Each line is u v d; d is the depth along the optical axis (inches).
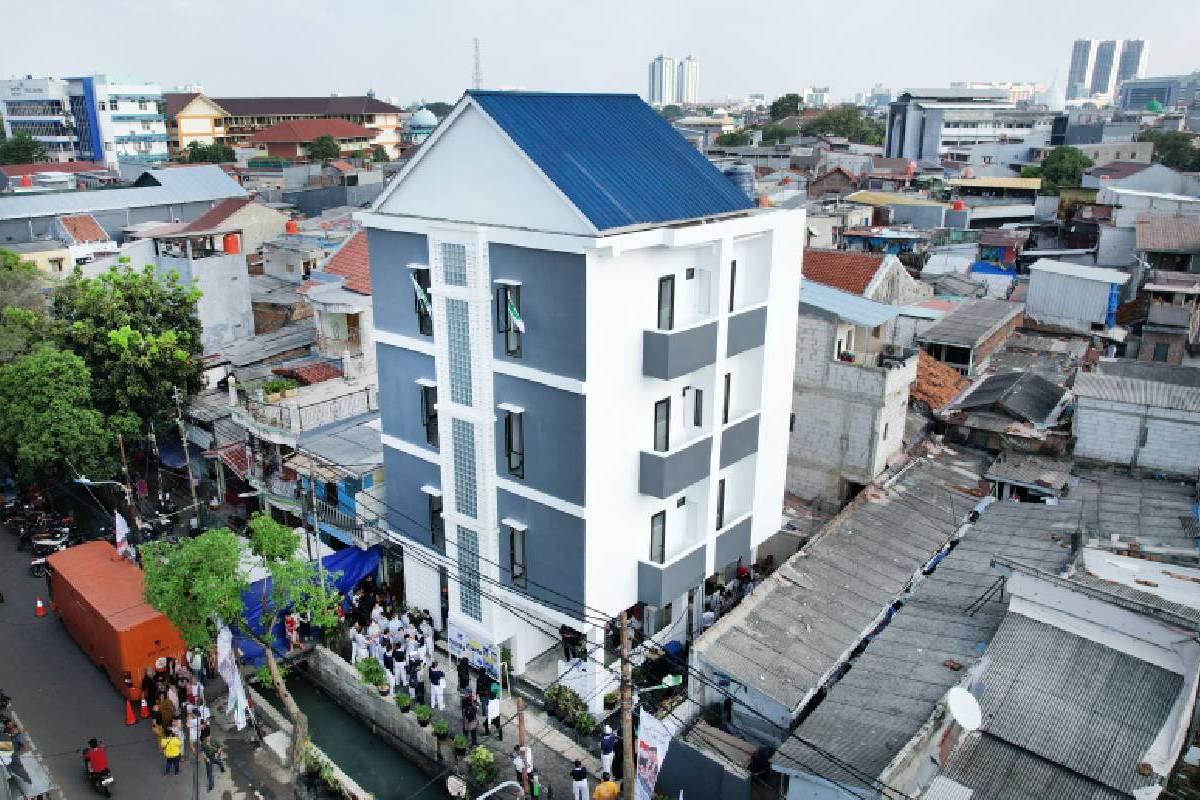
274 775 1022.4
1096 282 2219.5
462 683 1109.1
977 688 904.9
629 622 1124.5
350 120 7081.7
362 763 1077.8
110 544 1375.5
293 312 2167.8
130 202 3038.9
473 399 1068.5
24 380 1435.8
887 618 1165.7
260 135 6082.7
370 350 1659.7
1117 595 914.1
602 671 1068.5
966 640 1013.8
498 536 1113.4
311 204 3710.6
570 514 1016.9
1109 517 1274.6
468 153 1011.3
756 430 1188.5
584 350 943.7
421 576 1254.3
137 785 999.6
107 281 1680.6
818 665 1035.9
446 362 1085.1
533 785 924.6
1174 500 1327.5
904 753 794.2
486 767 973.8
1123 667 884.6
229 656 1016.2
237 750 1063.6
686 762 911.0
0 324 1685.5
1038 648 925.8
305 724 1015.6
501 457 1073.5
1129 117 6392.7
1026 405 1590.8
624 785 816.9
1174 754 808.9
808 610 1131.9
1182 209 2955.2
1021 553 1192.8
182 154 5812.0
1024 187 3954.2
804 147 5866.1
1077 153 4451.3
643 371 1025.5
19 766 920.9
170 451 1732.3
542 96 1066.7
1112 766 794.8
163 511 1595.7
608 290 946.1
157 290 1692.9
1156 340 2169.0
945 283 2529.5
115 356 1583.4
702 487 1136.2
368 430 1460.4
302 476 1381.6
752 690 1011.9
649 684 1119.0
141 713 1115.3
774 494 1288.1
